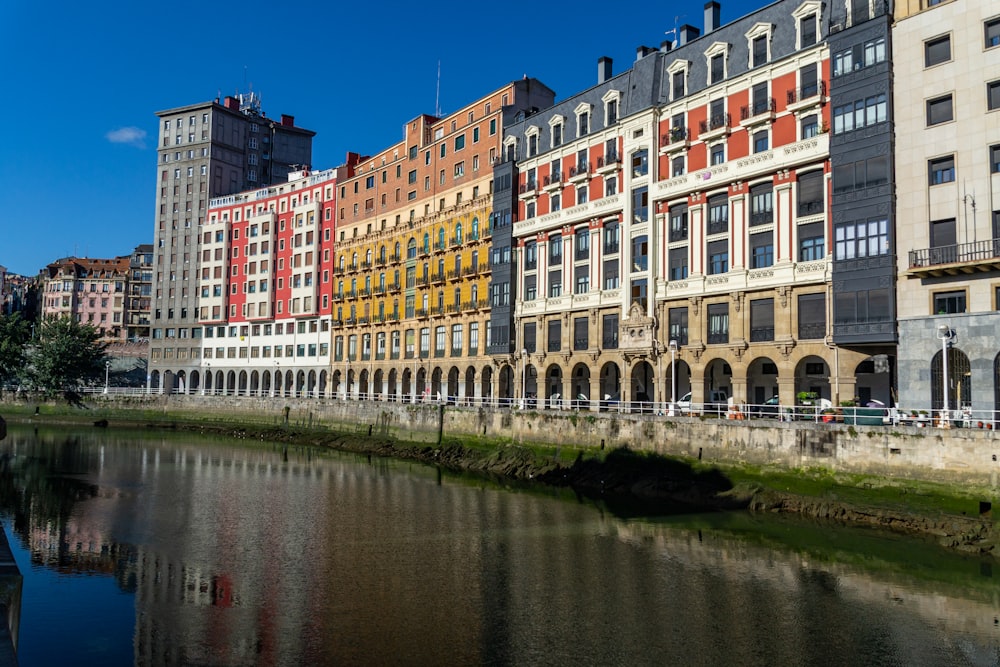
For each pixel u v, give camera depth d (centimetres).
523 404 5419
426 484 4469
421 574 2431
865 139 3738
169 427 8581
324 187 9419
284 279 9806
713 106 4700
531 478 4650
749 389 4672
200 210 11125
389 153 8388
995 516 2770
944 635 1888
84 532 3070
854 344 3747
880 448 3152
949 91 3462
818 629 1927
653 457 4128
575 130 5791
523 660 1714
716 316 4584
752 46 4500
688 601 2148
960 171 3406
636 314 5019
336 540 2928
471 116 7112
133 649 1773
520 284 6200
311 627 1928
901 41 3653
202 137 11306
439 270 7288
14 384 10000
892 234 3603
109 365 11388
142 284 13550
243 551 2747
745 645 1817
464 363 6775
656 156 5038
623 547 2795
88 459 5631
